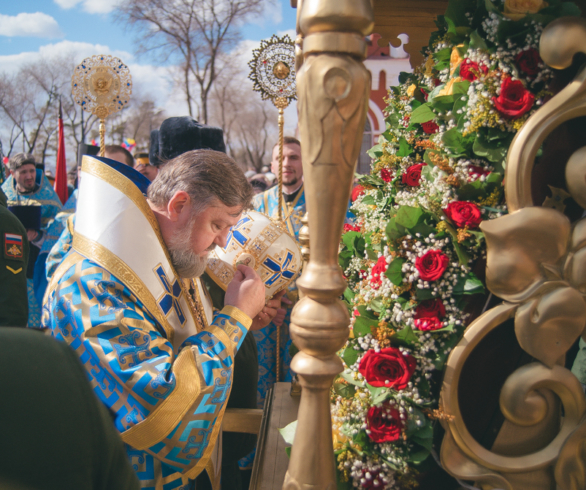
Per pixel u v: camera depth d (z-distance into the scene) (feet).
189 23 71.56
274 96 6.34
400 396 2.78
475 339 2.68
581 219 2.63
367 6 1.88
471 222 2.77
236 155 87.86
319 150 1.92
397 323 3.01
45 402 1.31
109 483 1.45
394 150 4.60
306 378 2.09
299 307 2.09
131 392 3.25
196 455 3.45
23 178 13.30
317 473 2.13
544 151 2.72
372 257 3.63
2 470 1.21
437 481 2.95
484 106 2.83
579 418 2.71
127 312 3.44
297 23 2.25
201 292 4.64
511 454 2.78
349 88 1.86
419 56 4.68
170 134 5.98
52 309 3.55
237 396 5.63
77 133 76.02
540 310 2.61
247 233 5.29
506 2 2.86
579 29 2.55
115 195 3.75
